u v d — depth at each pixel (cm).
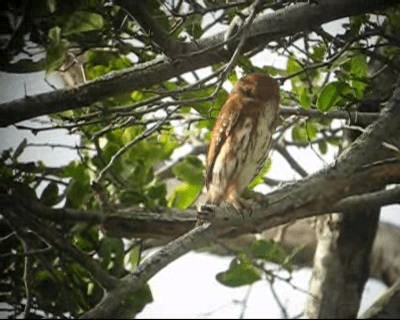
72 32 1126
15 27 1162
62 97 1147
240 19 1130
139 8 1060
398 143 1172
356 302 1586
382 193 1280
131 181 1341
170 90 1185
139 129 1341
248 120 1227
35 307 1277
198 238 1111
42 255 1246
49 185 1320
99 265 1156
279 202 1121
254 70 1270
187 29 1186
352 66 1173
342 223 1583
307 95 1211
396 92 1087
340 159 1096
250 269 1334
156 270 1098
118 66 1240
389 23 1195
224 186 1247
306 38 1223
